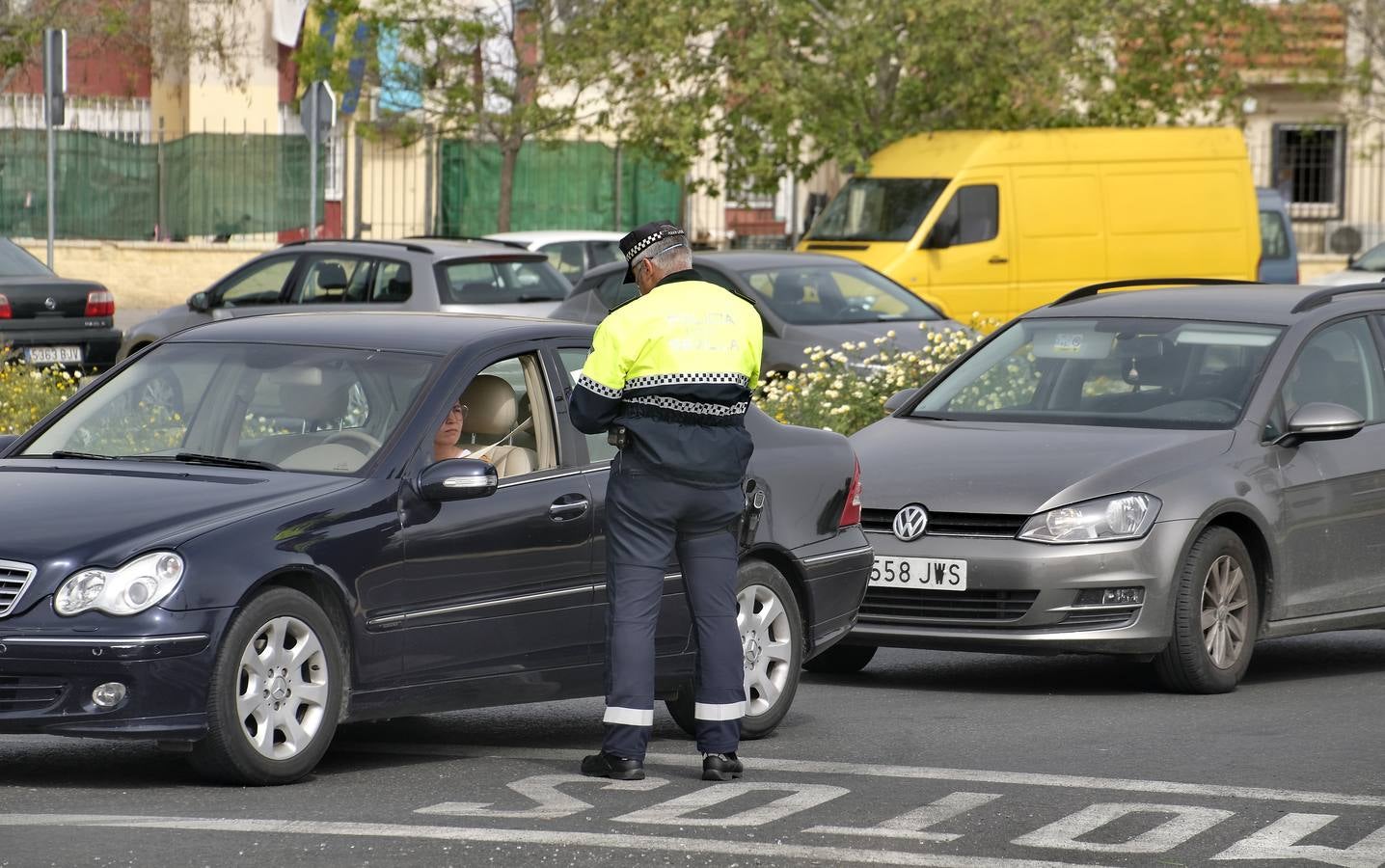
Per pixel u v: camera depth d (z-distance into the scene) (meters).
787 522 24.08
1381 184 111.31
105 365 56.03
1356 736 23.31
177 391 22.73
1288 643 33.22
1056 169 69.81
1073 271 70.00
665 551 20.11
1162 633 26.42
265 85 101.88
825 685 28.14
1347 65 101.75
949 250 68.31
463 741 23.42
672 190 103.25
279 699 19.84
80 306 55.38
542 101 94.12
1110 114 79.44
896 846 17.31
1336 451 28.78
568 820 18.27
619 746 20.27
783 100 74.38
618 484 19.97
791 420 41.56
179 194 95.62
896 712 25.45
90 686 18.95
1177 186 71.31
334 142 99.75
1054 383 30.12
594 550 22.34
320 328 23.14
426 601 20.91
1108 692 27.23
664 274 20.09
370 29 84.88
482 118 85.31
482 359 22.28
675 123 76.38
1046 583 26.27
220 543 19.45
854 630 27.28
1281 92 114.75
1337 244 109.50
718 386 19.73
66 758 21.81
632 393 19.80
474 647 21.28
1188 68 84.31
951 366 31.31
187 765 21.27
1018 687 27.89
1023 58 76.19
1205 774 20.69
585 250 73.31
